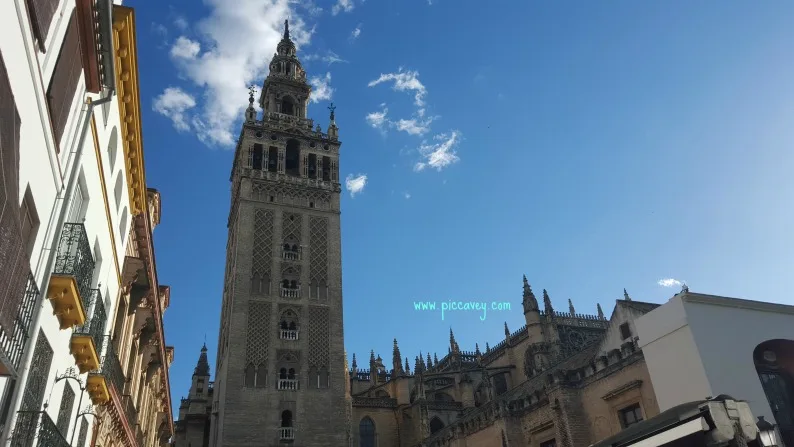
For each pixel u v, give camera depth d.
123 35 21.12
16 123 12.20
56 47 14.50
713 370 26.62
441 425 70.25
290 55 88.62
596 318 79.31
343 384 60.75
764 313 29.34
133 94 23.70
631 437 14.17
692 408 12.52
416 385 71.31
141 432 38.44
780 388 27.84
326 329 63.59
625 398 35.50
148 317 34.94
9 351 13.24
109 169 23.12
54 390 18.44
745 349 27.69
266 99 82.94
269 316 62.19
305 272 66.62
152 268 33.12
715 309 28.66
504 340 80.88
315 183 73.69
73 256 17.41
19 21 11.88
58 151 15.70
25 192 13.70
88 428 23.89
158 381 48.91
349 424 62.34
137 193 28.92
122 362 30.42
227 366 57.78
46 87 14.09
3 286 12.16
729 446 11.55
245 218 67.62
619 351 37.06
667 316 29.05
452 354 89.38
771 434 13.24
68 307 17.45
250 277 63.84
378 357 90.81
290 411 57.50
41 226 15.03
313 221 70.81
